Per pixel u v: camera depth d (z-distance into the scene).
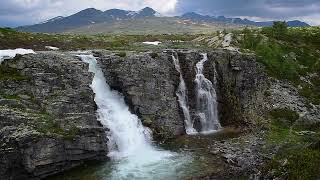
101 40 124.44
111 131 63.31
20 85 58.00
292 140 65.56
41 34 118.44
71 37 120.81
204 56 85.56
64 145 53.72
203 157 59.38
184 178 50.72
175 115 74.88
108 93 71.25
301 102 84.00
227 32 124.69
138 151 62.91
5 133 49.56
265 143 64.75
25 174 50.78
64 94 59.69
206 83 83.25
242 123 79.75
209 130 79.19
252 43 107.75
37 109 55.94
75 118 57.31
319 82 95.00
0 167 48.53
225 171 53.12
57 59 65.00
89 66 70.75
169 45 117.12
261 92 85.25
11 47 93.25
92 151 57.31
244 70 87.81
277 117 78.44
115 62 72.56
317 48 112.69
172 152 62.19
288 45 109.19
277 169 44.91
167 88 76.38
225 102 84.31
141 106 70.94
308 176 41.59
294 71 93.81
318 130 73.88
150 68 74.81
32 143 50.16
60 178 51.72
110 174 52.47
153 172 53.06
